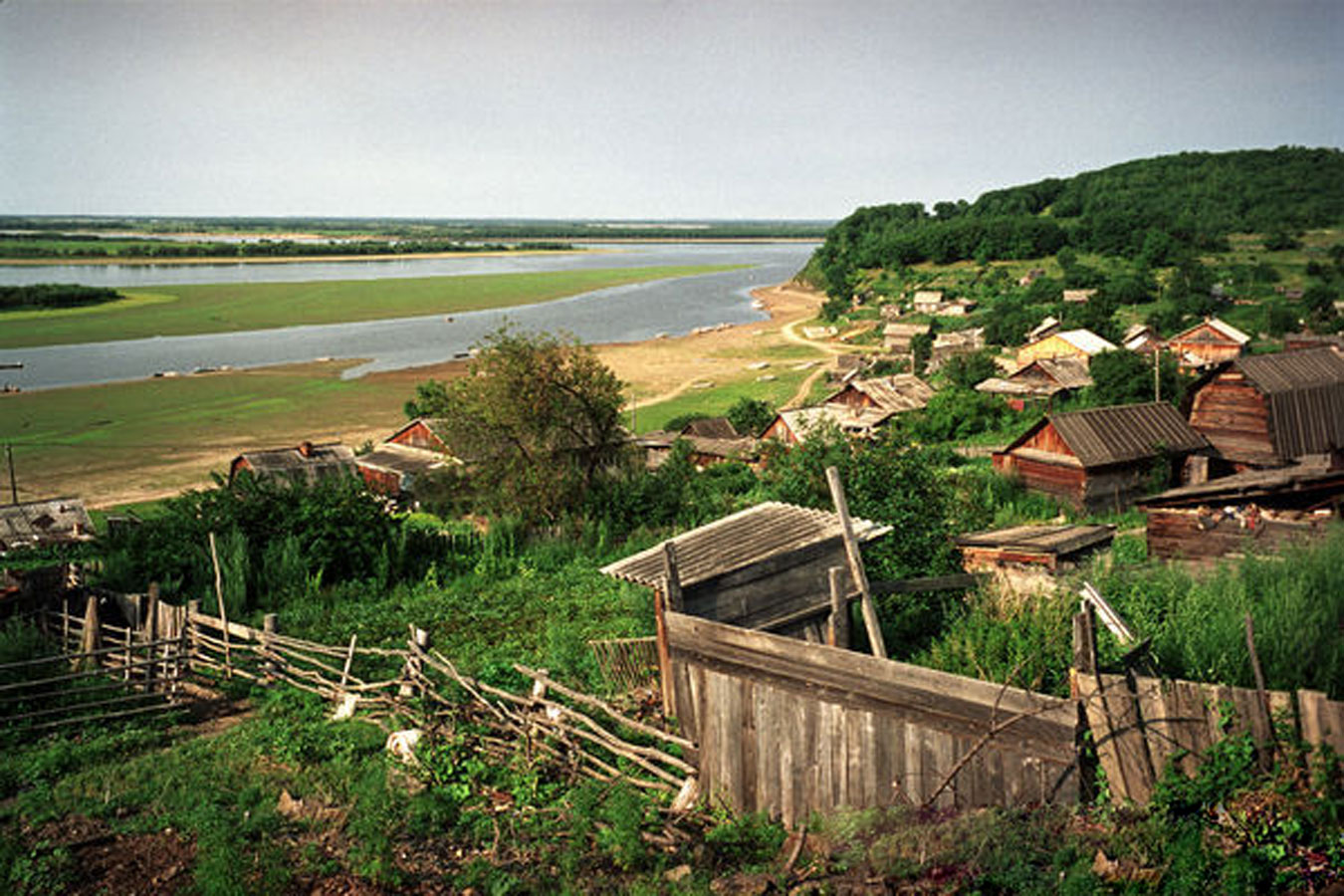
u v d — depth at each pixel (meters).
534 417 33.94
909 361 91.44
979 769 7.87
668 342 121.88
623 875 8.16
